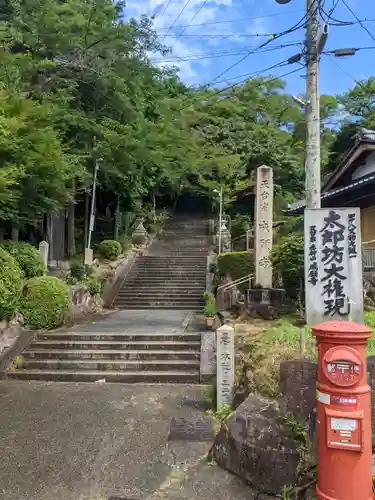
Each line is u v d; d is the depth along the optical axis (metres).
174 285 17.64
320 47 7.47
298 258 9.25
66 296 10.30
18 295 9.06
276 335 6.11
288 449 3.76
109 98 15.94
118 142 15.40
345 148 26.64
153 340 9.12
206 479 4.09
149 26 17.52
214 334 9.05
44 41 13.92
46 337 9.29
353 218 4.84
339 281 4.79
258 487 3.81
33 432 5.29
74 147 15.30
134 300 16.16
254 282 11.19
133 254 21.61
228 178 27.23
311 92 7.63
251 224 25.89
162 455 4.66
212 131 28.36
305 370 4.05
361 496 3.14
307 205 7.57
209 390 6.99
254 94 31.77
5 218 10.78
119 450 4.79
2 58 10.62
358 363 3.19
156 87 23.84
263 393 4.92
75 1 15.19
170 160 20.44
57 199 12.13
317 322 4.78
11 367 8.16
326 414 3.23
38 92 12.91
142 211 29.88
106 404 6.37
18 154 9.40
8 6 15.48
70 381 7.75
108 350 8.70
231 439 4.23
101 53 15.38
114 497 3.83
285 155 27.12
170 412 6.02
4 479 4.17
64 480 4.14
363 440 3.15
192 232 28.91
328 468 3.22
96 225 24.47
